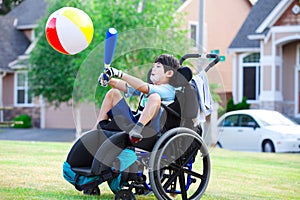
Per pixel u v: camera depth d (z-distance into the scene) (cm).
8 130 3491
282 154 1694
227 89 3669
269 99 3212
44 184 893
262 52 3250
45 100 3406
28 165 1095
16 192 811
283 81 3334
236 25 3903
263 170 1231
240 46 3450
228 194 894
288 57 3325
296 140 2053
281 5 3159
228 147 2248
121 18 2403
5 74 3878
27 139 2850
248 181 1051
